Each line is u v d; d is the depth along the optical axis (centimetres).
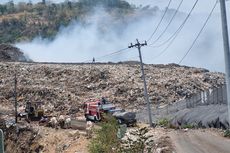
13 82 17738
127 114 8644
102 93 16025
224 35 3241
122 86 16400
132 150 3669
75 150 7906
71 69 18788
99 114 9331
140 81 17175
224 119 6756
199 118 7788
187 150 5103
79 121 10800
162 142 5794
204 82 17600
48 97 15538
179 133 6825
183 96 15775
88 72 18175
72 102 14762
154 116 11256
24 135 10731
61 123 10338
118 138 4891
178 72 18738
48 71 18788
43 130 10400
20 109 14250
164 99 15300
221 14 3241
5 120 11869
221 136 6116
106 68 18825
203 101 9506
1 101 15775
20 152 10375
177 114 9281
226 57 3238
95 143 4922
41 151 9581
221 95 8162
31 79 17962
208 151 4947
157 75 18050
